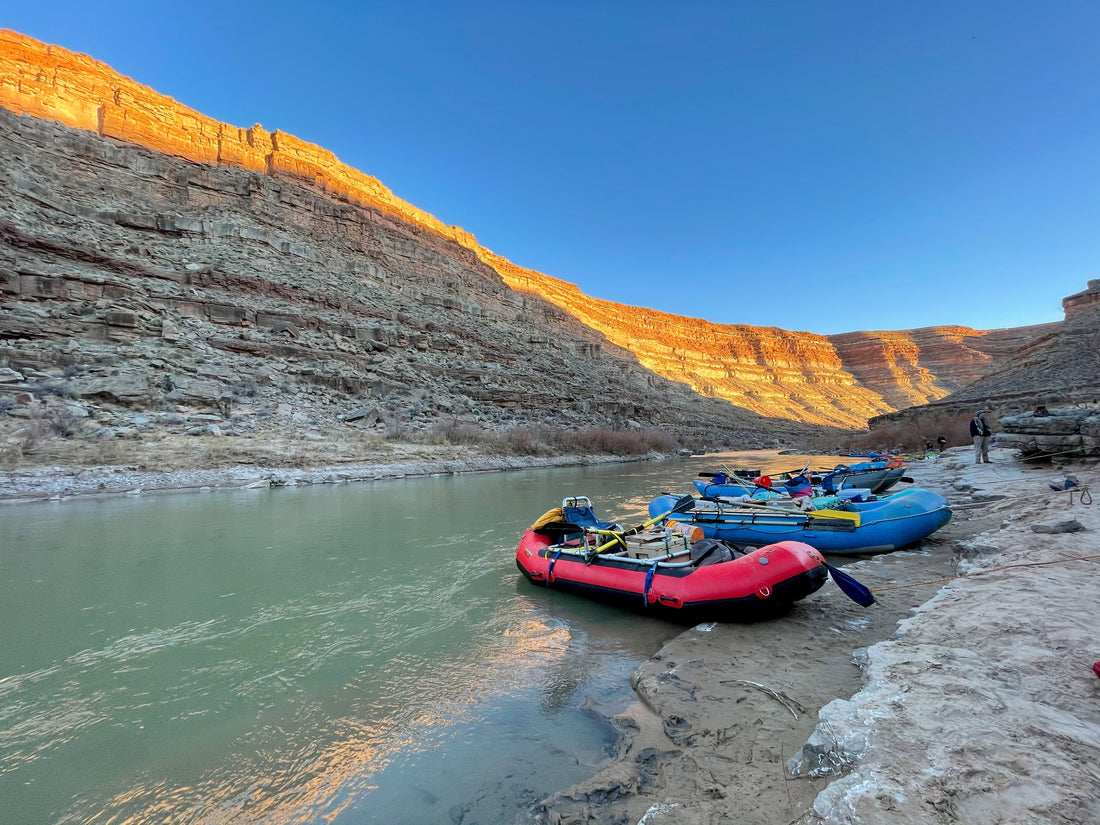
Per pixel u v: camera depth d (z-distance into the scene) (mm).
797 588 5215
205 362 26984
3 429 16844
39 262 26812
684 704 3805
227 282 36000
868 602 5023
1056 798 2137
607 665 4809
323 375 31281
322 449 21969
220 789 3176
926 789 2285
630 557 6453
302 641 5480
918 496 8430
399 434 27406
